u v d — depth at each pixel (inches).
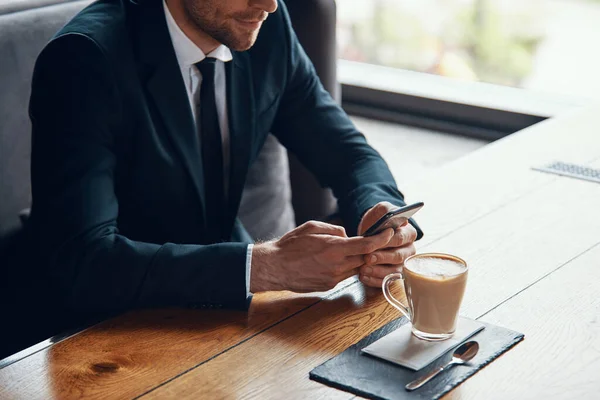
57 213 48.4
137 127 54.1
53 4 73.1
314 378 36.6
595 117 80.1
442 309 38.9
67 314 60.8
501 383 36.0
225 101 61.1
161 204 55.9
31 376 37.0
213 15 54.2
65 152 50.1
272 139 79.6
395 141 115.2
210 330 41.5
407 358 37.8
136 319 43.0
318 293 46.0
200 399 35.0
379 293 45.9
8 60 68.9
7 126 69.6
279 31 64.3
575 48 103.9
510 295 44.5
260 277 45.1
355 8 118.4
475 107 113.4
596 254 49.6
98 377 36.8
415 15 114.3
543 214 55.9
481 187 61.2
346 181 61.1
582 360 38.0
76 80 51.8
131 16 56.2
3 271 67.5
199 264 44.8
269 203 80.1
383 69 128.0
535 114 107.6
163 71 54.6
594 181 62.2
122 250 46.3
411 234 49.1
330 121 64.8
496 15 106.9
